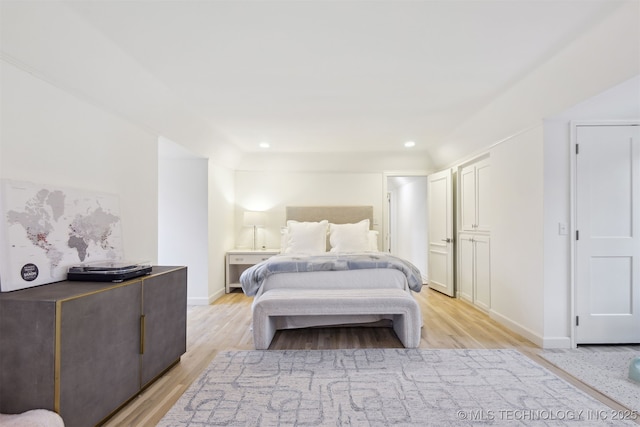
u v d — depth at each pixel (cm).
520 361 247
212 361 251
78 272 190
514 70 246
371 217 542
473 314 385
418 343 277
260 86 275
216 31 195
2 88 162
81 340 154
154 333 215
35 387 141
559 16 181
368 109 332
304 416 177
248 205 553
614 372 230
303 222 511
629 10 171
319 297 279
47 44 175
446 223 486
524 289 302
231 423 171
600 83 210
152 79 257
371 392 202
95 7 171
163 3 168
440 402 190
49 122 189
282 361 250
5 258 158
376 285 321
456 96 297
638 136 272
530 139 291
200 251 437
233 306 427
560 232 274
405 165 546
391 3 170
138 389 198
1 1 149
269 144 479
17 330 141
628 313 275
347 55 224
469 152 421
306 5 171
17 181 167
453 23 188
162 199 439
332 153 535
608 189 274
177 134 345
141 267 213
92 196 220
